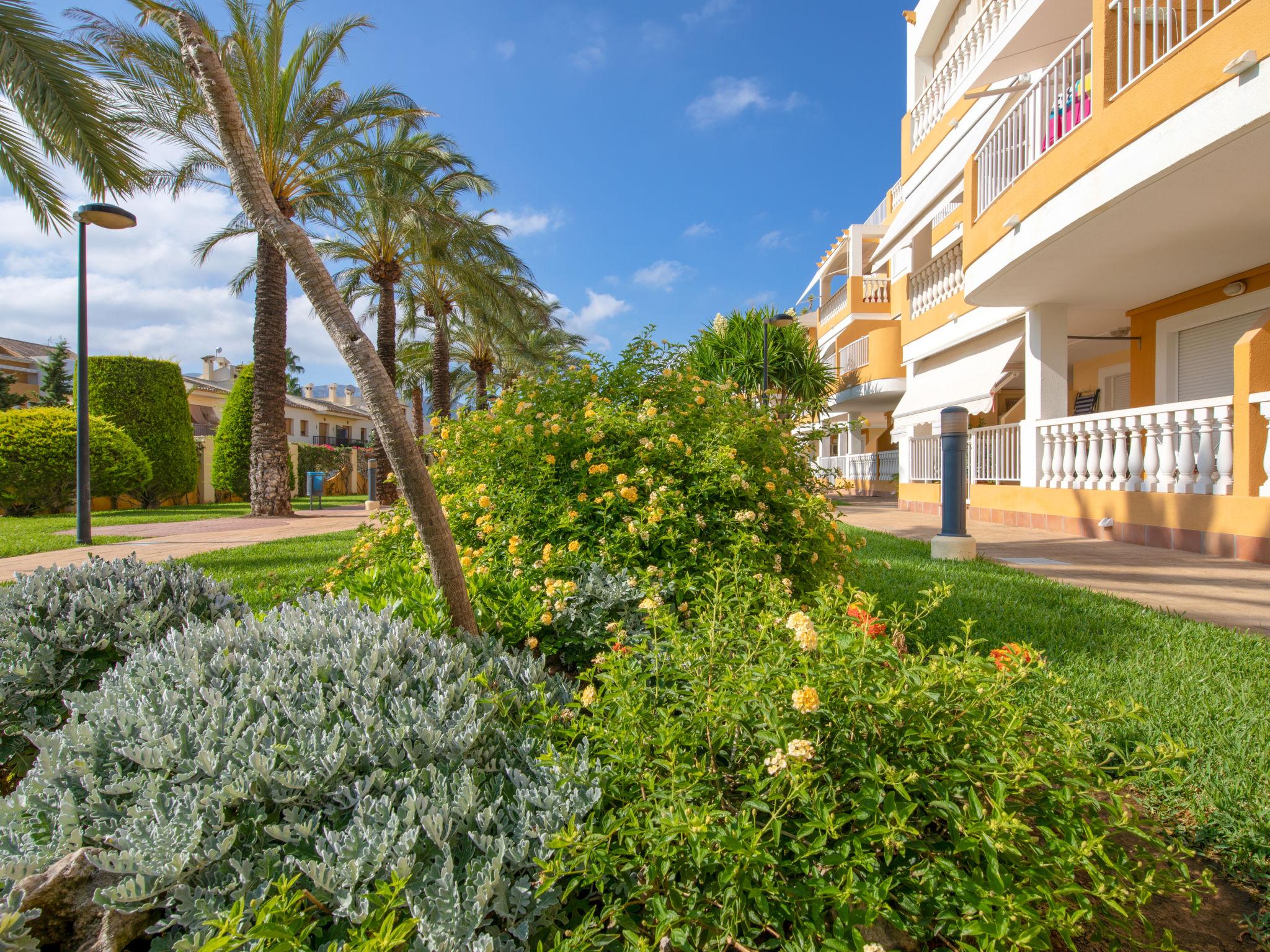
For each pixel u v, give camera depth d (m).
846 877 1.38
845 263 29.17
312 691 1.99
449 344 27.78
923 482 15.02
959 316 13.54
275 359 16.78
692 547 3.39
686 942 1.44
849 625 2.18
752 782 1.65
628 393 4.96
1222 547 7.12
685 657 2.00
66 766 1.83
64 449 19.02
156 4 2.53
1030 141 8.29
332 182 15.55
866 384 22.22
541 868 1.56
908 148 15.52
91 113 8.59
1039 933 1.39
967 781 1.57
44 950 1.56
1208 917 1.94
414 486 2.58
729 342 20.94
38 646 2.87
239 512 19.80
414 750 1.81
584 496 3.69
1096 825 1.63
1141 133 6.11
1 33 7.92
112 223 11.70
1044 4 9.02
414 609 2.78
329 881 1.44
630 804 1.64
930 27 14.16
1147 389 10.60
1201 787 2.45
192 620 3.15
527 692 2.27
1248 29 5.09
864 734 1.64
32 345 41.62
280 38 13.43
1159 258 8.33
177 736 1.84
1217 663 3.59
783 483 4.44
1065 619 4.47
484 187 20.34
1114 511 8.73
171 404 23.78
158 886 1.47
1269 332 6.71
